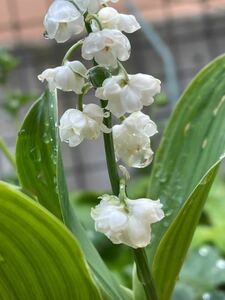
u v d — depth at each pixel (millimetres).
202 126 108
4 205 75
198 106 109
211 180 90
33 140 103
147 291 88
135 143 82
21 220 77
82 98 82
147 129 83
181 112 110
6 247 80
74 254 80
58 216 102
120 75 79
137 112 83
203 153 106
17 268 83
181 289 162
